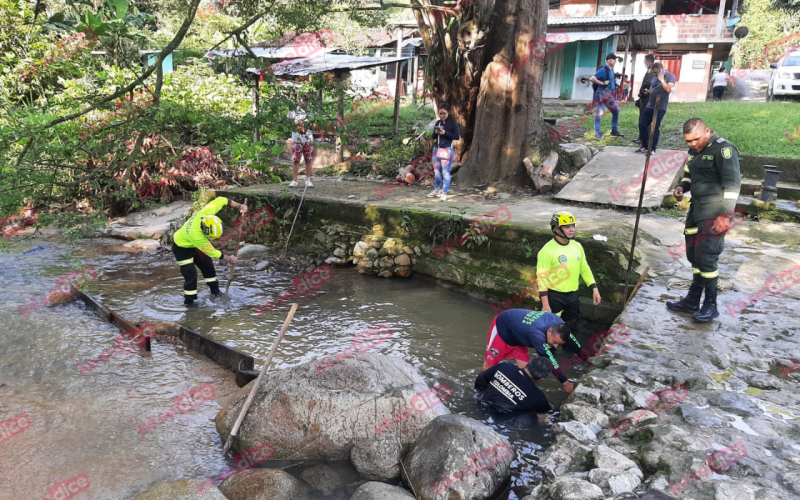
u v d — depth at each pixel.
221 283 9.29
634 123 14.95
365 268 9.68
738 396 4.66
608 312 7.27
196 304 8.27
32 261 10.38
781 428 4.20
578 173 11.15
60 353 6.59
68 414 5.25
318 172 14.11
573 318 6.43
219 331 7.26
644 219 9.20
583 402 4.85
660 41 25.42
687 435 4.13
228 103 14.64
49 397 5.56
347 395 4.84
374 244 9.70
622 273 7.26
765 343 5.57
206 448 4.82
